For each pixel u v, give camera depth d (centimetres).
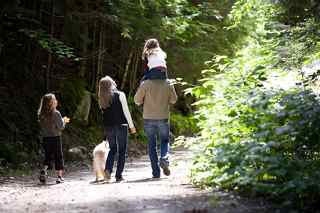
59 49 1491
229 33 2125
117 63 2117
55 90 1731
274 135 744
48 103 1085
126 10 1695
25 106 1580
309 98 760
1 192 923
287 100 765
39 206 731
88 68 1981
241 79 1010
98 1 1731
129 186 902
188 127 2323
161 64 1029
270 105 833
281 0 1201
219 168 780
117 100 1037
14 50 1623
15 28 1602
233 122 866
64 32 1758
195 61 2088
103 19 1750
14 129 1448
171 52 2062
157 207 665
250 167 747
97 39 1984
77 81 1839
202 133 937
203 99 1088
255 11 1780
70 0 1712
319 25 1123
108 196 789
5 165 1277
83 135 1703
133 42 1898
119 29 1869
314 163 695
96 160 1052
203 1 2142
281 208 629
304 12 1180
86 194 832
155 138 1032
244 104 868
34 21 1517
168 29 1828
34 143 1480
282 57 1157
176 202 692
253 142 747
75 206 711
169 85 1023
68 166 1412
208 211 619
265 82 1009
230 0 2109
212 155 850
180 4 1959
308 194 643
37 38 1496
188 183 891
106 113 1040
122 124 1038
